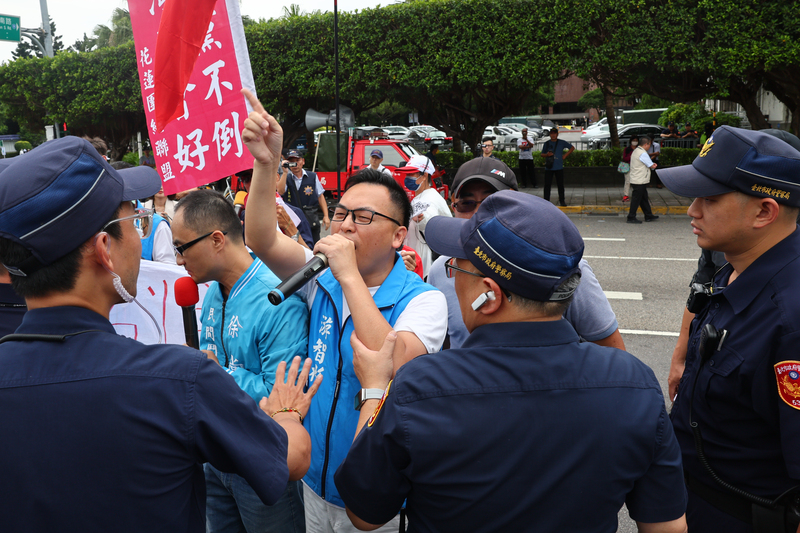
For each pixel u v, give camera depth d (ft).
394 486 4.12
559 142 45.11
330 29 47.65
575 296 7.16
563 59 41.65
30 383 3.66
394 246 6.26
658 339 18.63
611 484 3.87
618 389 4.01
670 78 43.42
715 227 5.72
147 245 12.33
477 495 3.82
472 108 57.57
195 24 7.67
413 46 45.60
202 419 3.80
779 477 5.31
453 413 3.89
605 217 42.06
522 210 4.03
